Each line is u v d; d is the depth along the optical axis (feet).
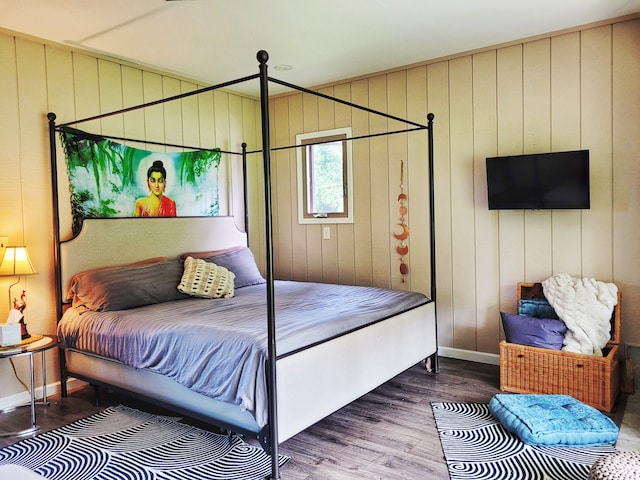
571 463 7.98
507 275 13.11
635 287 11.38
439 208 14.10
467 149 13.53
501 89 12.91
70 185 11.96
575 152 11.45
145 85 13.76
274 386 7.64
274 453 7.64
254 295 12.75
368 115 15.24
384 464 8.11
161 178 14.05
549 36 12.09
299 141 16.87
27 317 11.31
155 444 9.05
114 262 12.51
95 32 10.92
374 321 10.56
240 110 16.80
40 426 9.97
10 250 10.30
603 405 10.11
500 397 10.01
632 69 11.18
